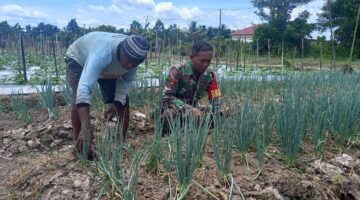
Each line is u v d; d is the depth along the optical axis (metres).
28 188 2.91
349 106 3.70
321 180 3.04
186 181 2.49
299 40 33.47
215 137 2.74
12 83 8.51
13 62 15.49
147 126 4.34
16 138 4.04
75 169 2.93
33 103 5.54
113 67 3.04
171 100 3.89
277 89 6.85
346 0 29.83
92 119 4.36
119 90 3.34
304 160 3.23
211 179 2.69
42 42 18.52
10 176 3.21
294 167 3.10
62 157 3.24
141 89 5.17
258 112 3.23
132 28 14.30
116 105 3.38
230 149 2.66
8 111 5.32
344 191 3.04
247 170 2.89
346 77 7.82
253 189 2.66
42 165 3.14
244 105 3.14
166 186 2.60
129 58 2.86
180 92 4.04
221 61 20.33
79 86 2.83
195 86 4.02
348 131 3.72
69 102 5.13
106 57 2.89
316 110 3.61
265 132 3.23
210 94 4.11
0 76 10.78
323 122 3.45
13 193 2.92
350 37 30.25
